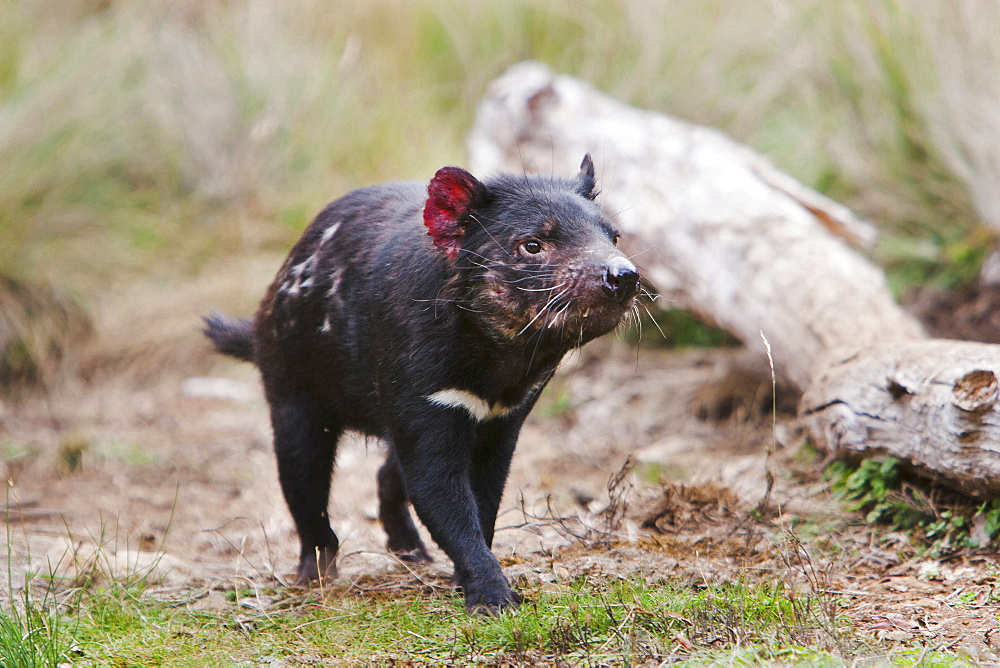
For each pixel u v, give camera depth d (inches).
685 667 196.4
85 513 368.2
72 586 270.8
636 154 470.6
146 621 240.4
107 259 593.9
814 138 557.9
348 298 259.3
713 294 416.8
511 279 232.7
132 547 323.0
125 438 463.5
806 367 376.2
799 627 212.4
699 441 418.0
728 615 218.7
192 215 639.1
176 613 249.1
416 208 261.7
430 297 239.0
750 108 594.2
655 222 439.5
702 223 425.1
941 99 507.5
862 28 538.9
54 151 599.5
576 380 491.5
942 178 512.7
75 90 622.8
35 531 337.4
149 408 512.7
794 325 382.0
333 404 277.0
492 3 700.7
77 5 727.7
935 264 486.9
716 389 449.7
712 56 632.4
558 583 254.2
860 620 226.1
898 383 299.7
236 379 551.2
